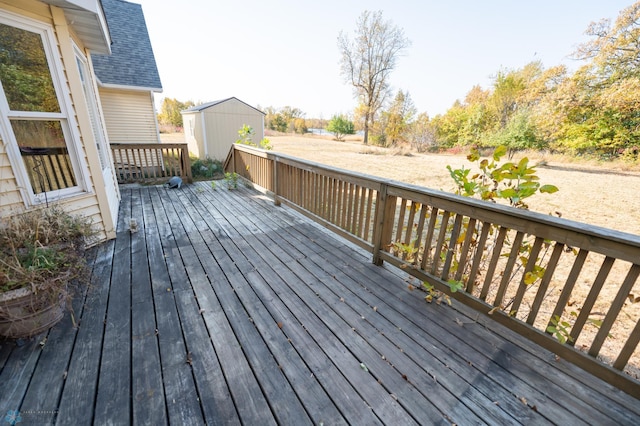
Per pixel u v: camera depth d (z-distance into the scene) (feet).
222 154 34.71
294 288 7.33
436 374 4.82
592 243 4.28
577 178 27.32
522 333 5.47
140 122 24.90
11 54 7.32
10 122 7.31
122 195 16.25
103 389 4.37
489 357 5.22
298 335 5.66
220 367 4.85
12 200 7.36
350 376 4.74
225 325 5.89
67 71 8.35
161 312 6.24
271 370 4.82
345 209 9.90
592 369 4.61
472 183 6.73
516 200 5.92
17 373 4.56
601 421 4.08
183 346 5.29
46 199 7.21
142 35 27.58
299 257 9.07
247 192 17.69
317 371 4.82
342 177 9.62
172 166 21.91
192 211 13.57
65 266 5.83
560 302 4.91
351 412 4.15
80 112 8.82
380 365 4.98
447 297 6.73
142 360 4.94
